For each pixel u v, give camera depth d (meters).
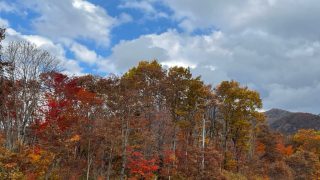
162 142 45.84
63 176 41.47
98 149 43.31
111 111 45.84
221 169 54.78
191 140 54.12
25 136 45.25
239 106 61.12
